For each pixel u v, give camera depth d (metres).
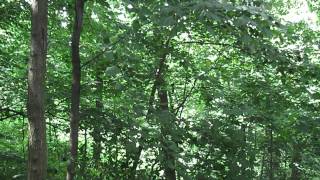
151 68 7.20
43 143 4.57
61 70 8.46
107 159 6.79
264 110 8.75
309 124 7.98
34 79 4.53
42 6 4.61
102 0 6.29
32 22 4.58
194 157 8.27
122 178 6.69
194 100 9.87
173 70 8.91
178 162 6.80
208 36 7.80
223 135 8.30
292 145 9.52
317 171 9.91
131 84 6.56
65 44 8.33
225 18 4.51
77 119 5.43
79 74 5.48
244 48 6.45
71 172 5.37
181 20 4.67
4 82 7.88
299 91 7.67
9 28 9.21
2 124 9.98
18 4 8.13
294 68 6.25
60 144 8.70
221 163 8.38
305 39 6.74
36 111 4.53
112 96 6.87
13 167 7.32
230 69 9.43
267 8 5.03
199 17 4.41
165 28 6.31
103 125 6.37
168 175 7.41
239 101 9.05
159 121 6.52
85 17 7.52
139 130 6.26
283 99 8.59
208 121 8.27
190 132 8.16
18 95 7.96
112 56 5.48
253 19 4.66
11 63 8.29
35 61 4.55
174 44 8.16
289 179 10.51
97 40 7.48
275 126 8.75
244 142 8.53
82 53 7.36
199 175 8.09
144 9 4.93
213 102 8.77
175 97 9.61
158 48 6.98
